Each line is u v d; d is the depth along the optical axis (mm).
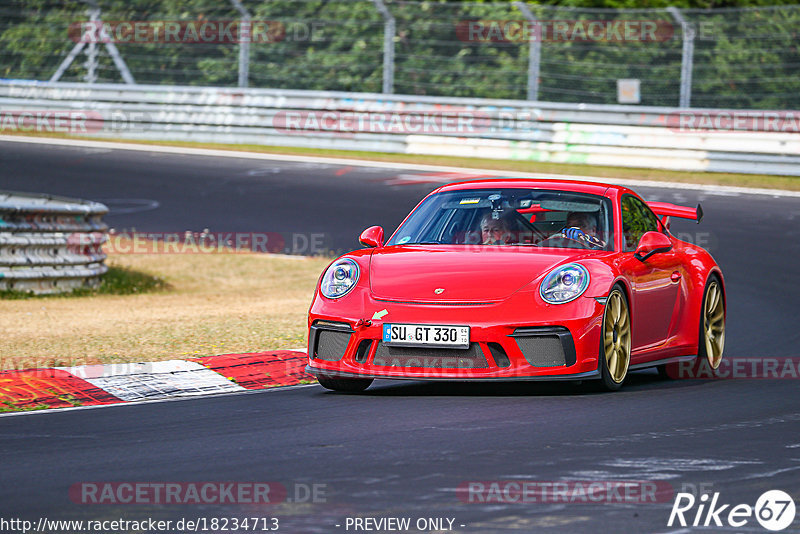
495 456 16953
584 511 13680
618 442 18062
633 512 13633
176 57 102625
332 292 23891
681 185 71625
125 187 72188
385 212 63781
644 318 25031
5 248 42594
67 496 14641
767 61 90938
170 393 24297
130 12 104375
